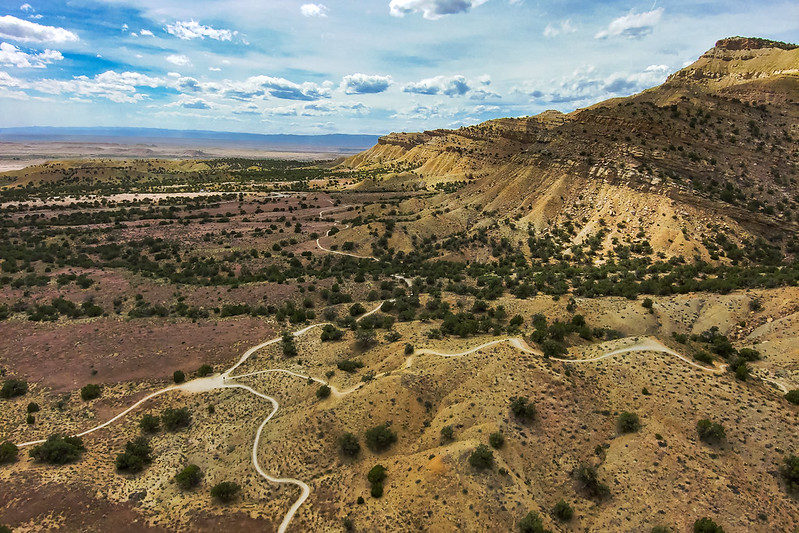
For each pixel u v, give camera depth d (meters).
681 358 59.34
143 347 77.31
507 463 47.06
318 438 54.31
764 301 77.75
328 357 75.31
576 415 51.94
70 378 69.75
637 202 137.38
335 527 43.38
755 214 120.31
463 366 61.53
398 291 108.12
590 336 71.06
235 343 80.94
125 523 42.91
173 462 53.66
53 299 97.00
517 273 117.50
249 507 46.28
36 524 41.00
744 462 44.34
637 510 41.69
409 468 48.12
